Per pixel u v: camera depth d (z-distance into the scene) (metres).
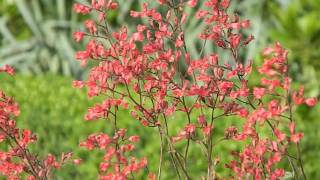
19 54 12.15
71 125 8.36
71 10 12.09
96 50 4.39
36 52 12.07
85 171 7.68
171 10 4.96
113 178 4.20
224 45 4.41
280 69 4.03
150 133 7.83
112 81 4.43
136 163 4.24
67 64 11.77
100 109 4.40
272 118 4.23
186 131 4.37
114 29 11.29
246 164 4.38
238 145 7.02
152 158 7.38
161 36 4.43
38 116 8.64
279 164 6.46
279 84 4.02
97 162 7.70
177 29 4.61
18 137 4.61
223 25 4.39
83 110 8.73
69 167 7.68
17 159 5.11
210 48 10.33
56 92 9.52
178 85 4.42
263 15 10.71
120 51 4.45
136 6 11.23
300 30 9.71
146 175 7.28
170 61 4.36
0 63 12.09
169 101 4.78
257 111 4.01
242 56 10.47
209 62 4.33
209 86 4.33
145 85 4.39
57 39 11.95
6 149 7.74
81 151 7.89
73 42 11.87
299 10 9.95
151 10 4.46
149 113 4.43
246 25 4.38
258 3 10.66
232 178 4.61
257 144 4.27
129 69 4.33
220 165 6.80
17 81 10.05
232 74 4.28
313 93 9.39
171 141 4.51
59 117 8.55
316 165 7.12
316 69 9.77
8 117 4.51
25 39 12.23
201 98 4.40
